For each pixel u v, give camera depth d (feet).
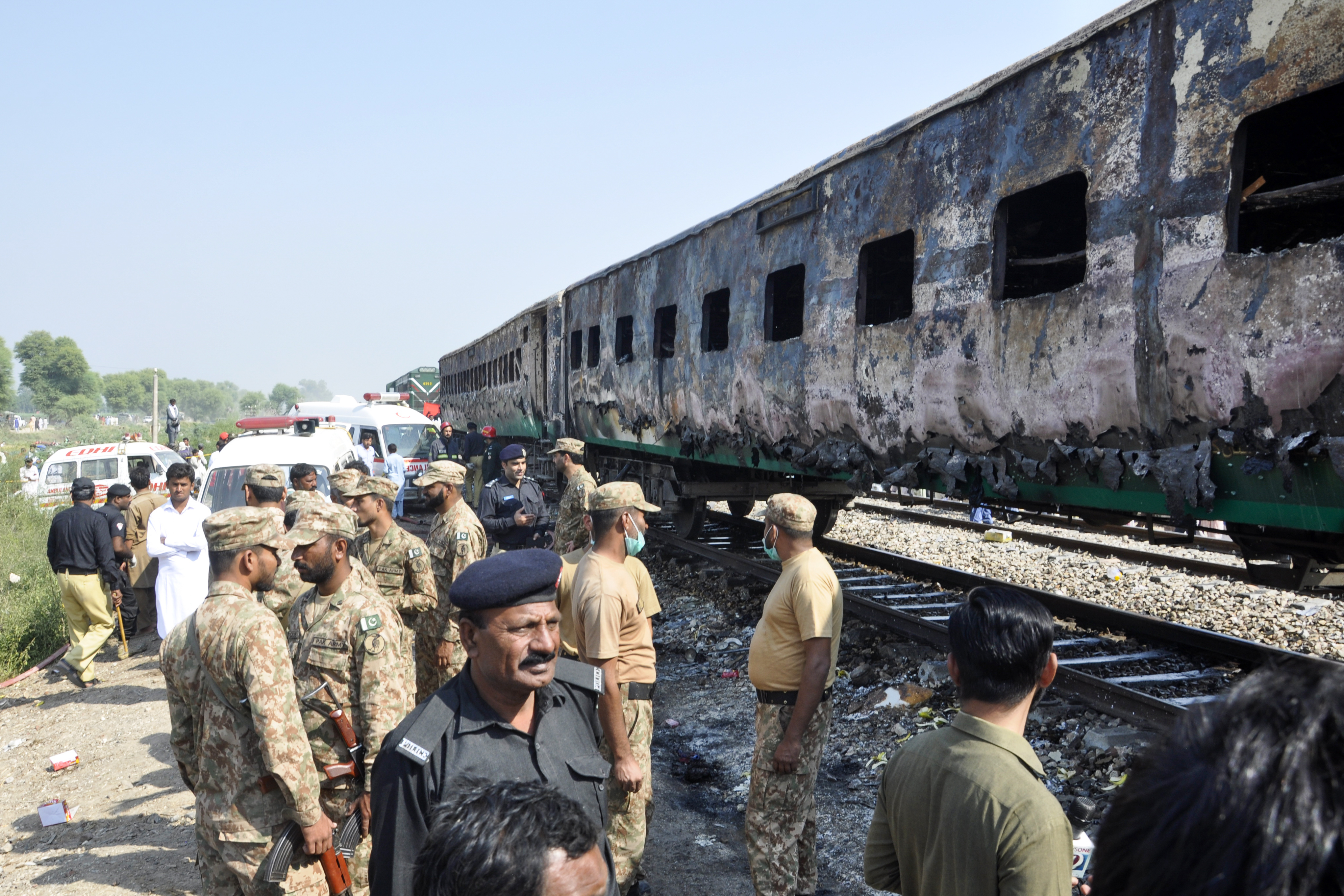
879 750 17.02
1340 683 2.52
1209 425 13.16
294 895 9.58
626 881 11.32
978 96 17.61
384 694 10.36
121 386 606.96
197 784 10.15
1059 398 15.84
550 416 49.19
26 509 57.36
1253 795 2.37
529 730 6.47
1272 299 12.14
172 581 22.30
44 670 28.63
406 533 15.42
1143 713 16.19
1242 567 27.66
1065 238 22.94
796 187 24.18
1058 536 35.17
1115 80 14.64
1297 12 11.80
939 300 18.83
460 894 3.73
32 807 17.21
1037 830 5.24
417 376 113.19
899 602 26.30
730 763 17.17
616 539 11.17
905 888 6.19
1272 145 18.47
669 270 32.94
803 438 24.63
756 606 27.78
